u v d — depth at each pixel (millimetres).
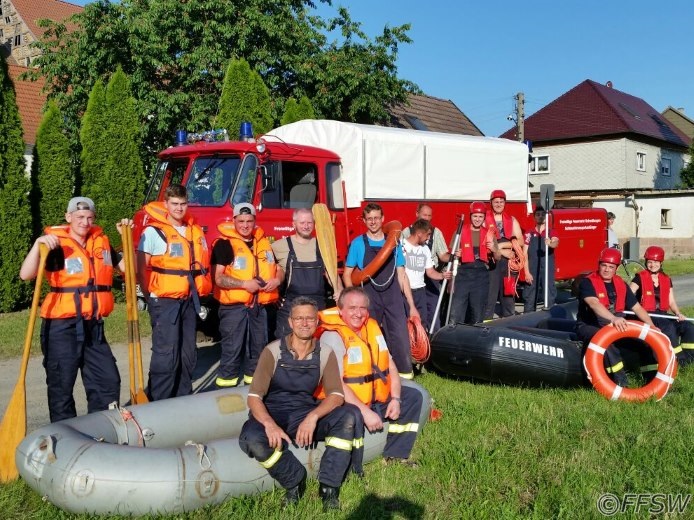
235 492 4102
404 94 20859
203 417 4977
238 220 5957
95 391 5027
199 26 16000
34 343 9141
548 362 6758
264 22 16219
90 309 4902
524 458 4801
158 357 5500
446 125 28156
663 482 4363
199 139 9969
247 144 8836
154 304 5527
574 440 5141
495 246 8273
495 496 4254
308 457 4355
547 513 4008
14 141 11836
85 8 15812
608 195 29688
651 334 6363
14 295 11852
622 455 4836
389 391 4840
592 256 13438
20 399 4520
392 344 6359
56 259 4828
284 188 9133
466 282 8188
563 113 35281
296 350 4387
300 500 4160
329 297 8914
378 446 4773
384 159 10031
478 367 7008
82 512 3828
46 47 16828
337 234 9648
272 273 6027
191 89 16547
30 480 3959
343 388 4430
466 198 11359
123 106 13062
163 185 9539
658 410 5938
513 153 12148
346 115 19562
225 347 6031
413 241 7586
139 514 3852
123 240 5375
